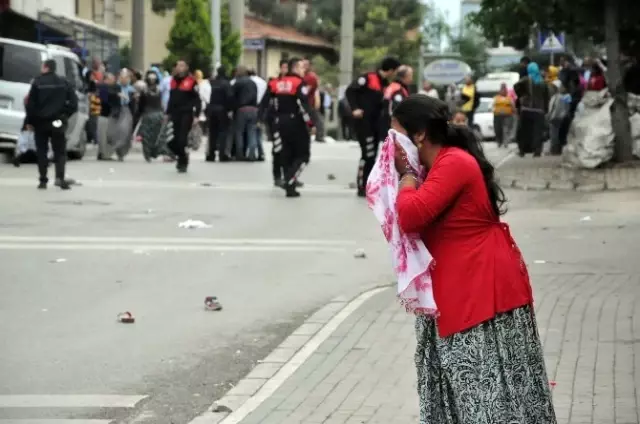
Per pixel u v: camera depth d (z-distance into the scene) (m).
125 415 9.33
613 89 29.52
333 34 84.38
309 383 10.08
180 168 30.69
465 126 6.99
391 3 80.12
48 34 47.31
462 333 6.73
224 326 12.45
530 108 35.38
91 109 37.94
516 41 32.25
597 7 29.53
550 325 11.96
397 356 10.95
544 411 6.93
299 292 14.33
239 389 9.98
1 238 18.31
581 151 29.47
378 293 14.12
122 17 80.00
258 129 35.22
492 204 6.88
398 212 6.70
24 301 13.64
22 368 10.72
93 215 21.25
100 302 13.62
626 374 10.03
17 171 29.75
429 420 6.94
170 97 30.55
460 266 6.73
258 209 22.66
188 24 61.25
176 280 15.07
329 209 22.78
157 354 11.27
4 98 31.19
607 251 17.06
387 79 24.44
